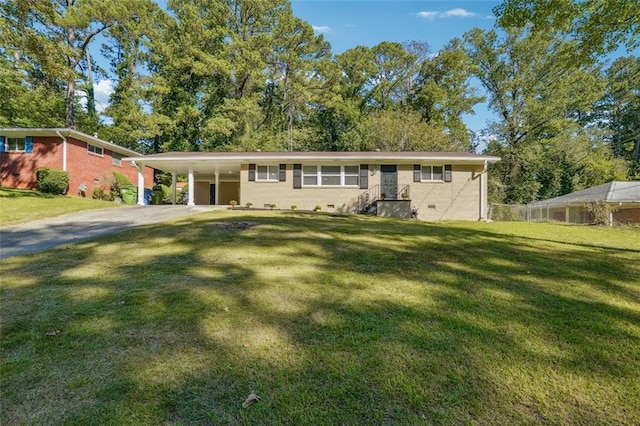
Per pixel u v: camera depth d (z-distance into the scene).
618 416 1.81
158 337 2.59
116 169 19.53
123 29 24.80
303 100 29.17
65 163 16.08
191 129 26.59
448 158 14.29
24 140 16.33
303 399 1.90
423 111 31.14
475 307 3.33
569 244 7.39
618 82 31.36
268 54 27.53
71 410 1.79
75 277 4.13
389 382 2.07
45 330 2.69
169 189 25.06
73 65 21.48
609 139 31.41
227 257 5.23
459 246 6.61
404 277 4.34
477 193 14.88
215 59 24.97
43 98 21.44
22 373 2.11
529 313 3.21
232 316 3.00
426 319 3.02
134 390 1.96
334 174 15.25
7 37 12.37
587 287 4.09
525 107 28.55
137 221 9.15
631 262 5.53
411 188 14.98
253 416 1.77
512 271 4.76
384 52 32.50
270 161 15.12
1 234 7.16
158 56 25.83
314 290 3.75
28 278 4.09
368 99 34.00
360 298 3.53
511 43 28.53
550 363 2.33
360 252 5.79
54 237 6.84
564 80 26.75
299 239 6.81
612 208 16.31
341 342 2.56
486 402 1.91
